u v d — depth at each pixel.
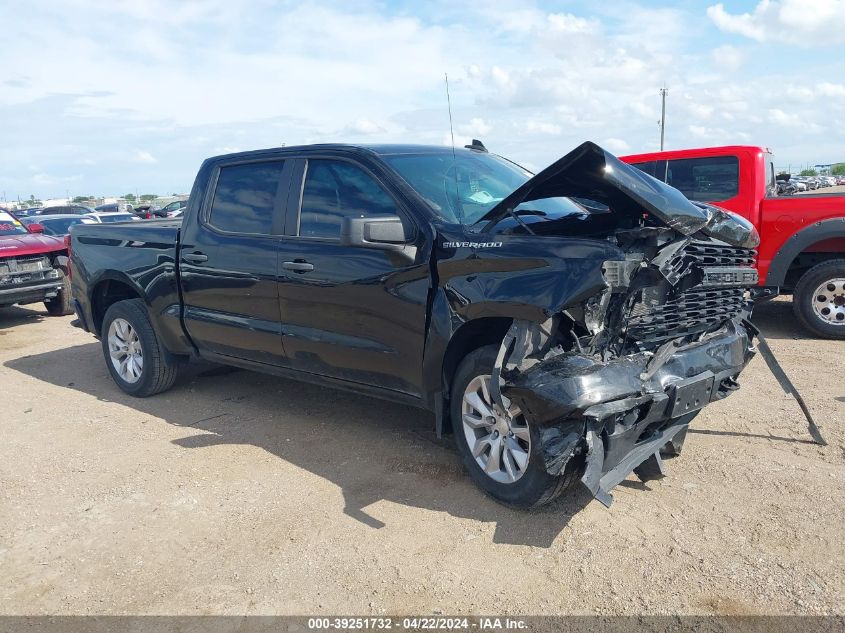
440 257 3.70
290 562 3.19
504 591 2.90
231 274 4.80
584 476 2.99
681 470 3.93
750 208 7.20
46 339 8.55
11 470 4.36
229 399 5.64
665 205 3.22
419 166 4.26
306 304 4.36
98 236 5.97
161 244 5.36
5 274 9.16
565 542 3.24
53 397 5.92
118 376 5.90
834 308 6.87
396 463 4.20
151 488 4.02
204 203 5.17
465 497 3.72
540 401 3.06
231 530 3.50
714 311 3.70
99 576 3.17
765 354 4.20
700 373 3.54
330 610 2.84
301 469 4.19
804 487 3.65
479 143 5.23
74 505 3.86
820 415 4.68
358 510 3.64
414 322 3.81
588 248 3.15
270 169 4.80
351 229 3.61
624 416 3.19
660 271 3.16
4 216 10.32
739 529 3.28
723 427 4.55
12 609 2.96
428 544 3.28
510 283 3.35
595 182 3.47
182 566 3.21
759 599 2.76
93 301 6.10
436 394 3.81
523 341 3.24
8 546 3.46
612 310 3.19
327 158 4.46
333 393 5.71
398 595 2.91
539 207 4.32
